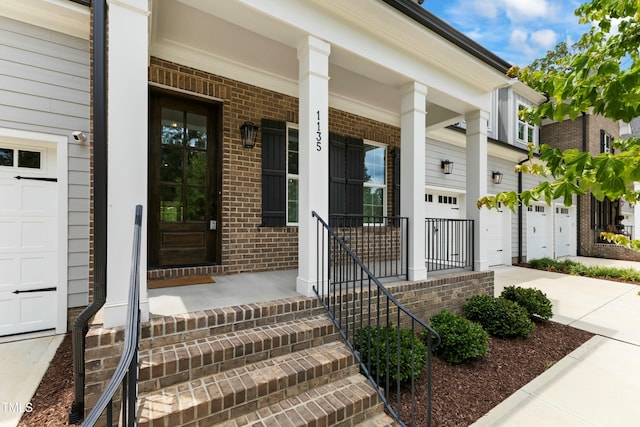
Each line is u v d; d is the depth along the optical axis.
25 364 2.75
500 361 3.23
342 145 5.22
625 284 6.89
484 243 4.78
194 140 4.04
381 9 3.16
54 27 3.31
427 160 7.04
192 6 2.66
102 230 2.18
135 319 1.56
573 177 1.30
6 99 3.12
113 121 2.14
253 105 4.27
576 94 1.43
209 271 3.91
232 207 4.07
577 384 2.84
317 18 3.01
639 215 10.09
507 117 9.55
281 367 2.18
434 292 3.88
